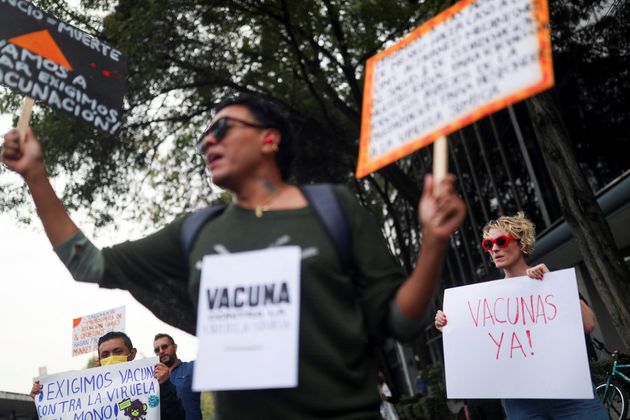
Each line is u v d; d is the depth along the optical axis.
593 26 10.51
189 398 5.07
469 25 1.61
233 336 1.47
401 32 12.98
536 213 12.92
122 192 14.67
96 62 2.35
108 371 4.61
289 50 14.00
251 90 14.89
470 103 1.54
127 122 13.89
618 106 9.90
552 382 3.48
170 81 13.70
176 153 15.96
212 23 12.69
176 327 1.79
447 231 1.42
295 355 1.41
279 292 1.47
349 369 1.51
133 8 11.79
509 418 3.69
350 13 12.83
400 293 1.52
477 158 16.30
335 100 13.95
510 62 1.51
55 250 1.84
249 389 1.50
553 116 6.79
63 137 12.95
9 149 1.91
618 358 7.33
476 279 17.36
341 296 1.54
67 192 14.10
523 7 1.53
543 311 3.64
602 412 3.45
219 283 1.52
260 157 1.73
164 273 1.79
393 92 1.71
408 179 14.14
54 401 4.60
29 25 2.23
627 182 8.31
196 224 1.75
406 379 29.72
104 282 1.81
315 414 1.46
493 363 3.70
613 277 6.35
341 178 17.77
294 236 1.57
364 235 1.60
